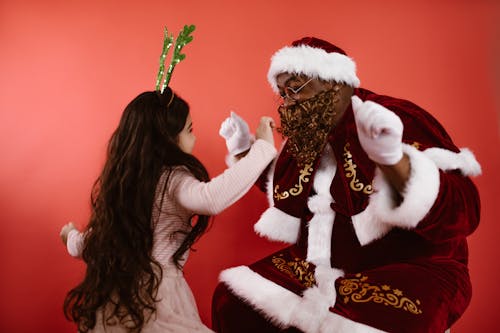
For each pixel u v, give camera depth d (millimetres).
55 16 2621
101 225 1783
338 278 1713
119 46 2604
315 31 2529
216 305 1910
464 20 2459
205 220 1907
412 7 2486
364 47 2498
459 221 1560
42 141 2586
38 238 2549
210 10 2586
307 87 1819
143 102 1888
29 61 2611
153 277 1676
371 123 1332
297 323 1661
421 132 1729
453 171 1662
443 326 1546
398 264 1682
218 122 2564
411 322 1490
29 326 2521
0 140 2594
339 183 1789
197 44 2582
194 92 2576
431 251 1710
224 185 1724
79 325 1768
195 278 2547
